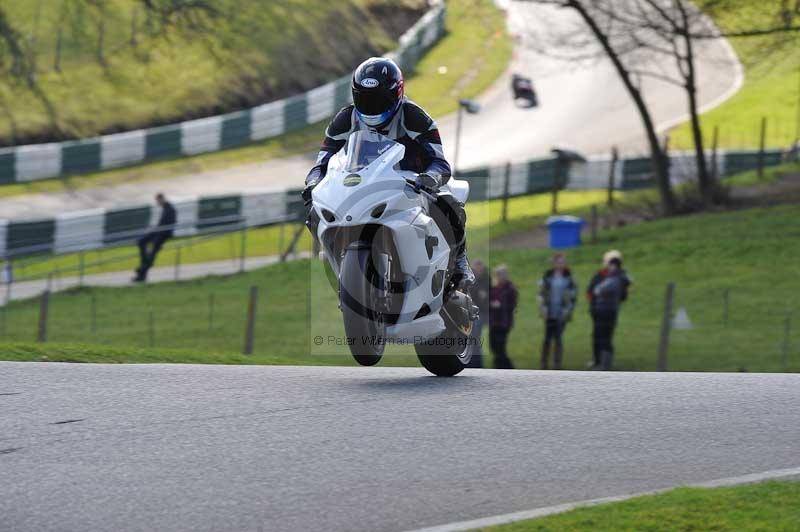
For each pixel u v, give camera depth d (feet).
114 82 415.85
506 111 458.09
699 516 49.93
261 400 71.31
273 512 50.39
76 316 239.50
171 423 64.69
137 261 301.63
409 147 81.30
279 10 491.31
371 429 64.39
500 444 62.08
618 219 327.47
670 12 326.03
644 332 207.31
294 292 257.14
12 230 291.99
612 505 51.19
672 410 71.31
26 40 416.46
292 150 416.05
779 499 52.44
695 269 252.21
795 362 186.70
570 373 89.35
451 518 50.52
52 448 59.21
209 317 235.20
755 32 298.97
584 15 311.06
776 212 301.63
